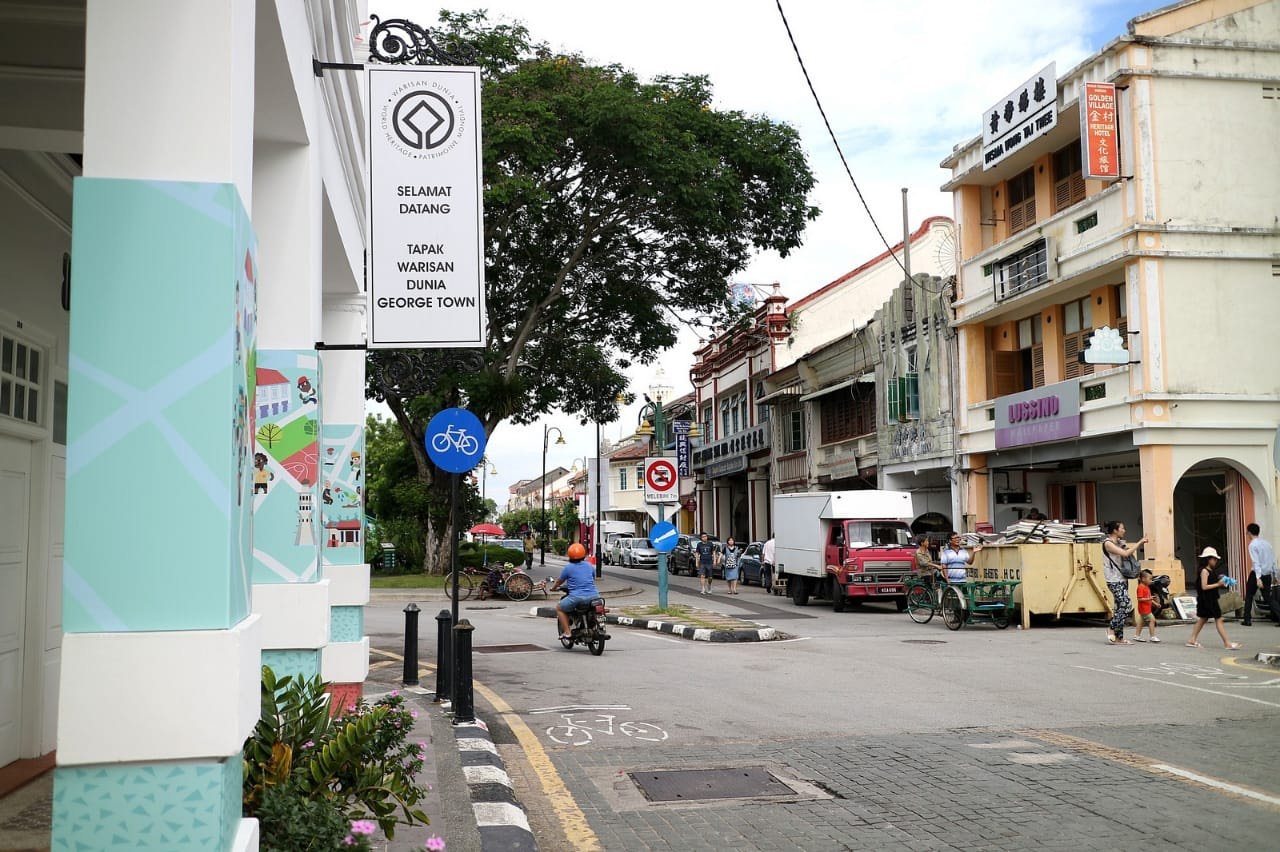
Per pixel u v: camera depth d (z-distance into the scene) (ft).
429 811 19.39
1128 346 67.77
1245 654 47.03
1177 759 25.22
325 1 22.65
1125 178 68.08
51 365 25.95
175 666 10.14
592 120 83.25
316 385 21.43
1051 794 22.00
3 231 23.39
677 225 94.63
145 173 10.72
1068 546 61.67
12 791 21.93
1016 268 80.74
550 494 412.36
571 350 109.19
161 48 10.87
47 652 25.68
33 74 18.62
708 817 20.77
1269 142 69.26
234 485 10.61
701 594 102.17
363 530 30.68
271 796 13.11
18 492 24.56
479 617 75.82
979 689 37.04
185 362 10.48
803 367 122.11
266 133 21.11
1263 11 69.72
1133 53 67.36
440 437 34.32
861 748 27.09
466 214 24.57
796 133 95.04
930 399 93.50
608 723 31.07
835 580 77.77
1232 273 67.87
